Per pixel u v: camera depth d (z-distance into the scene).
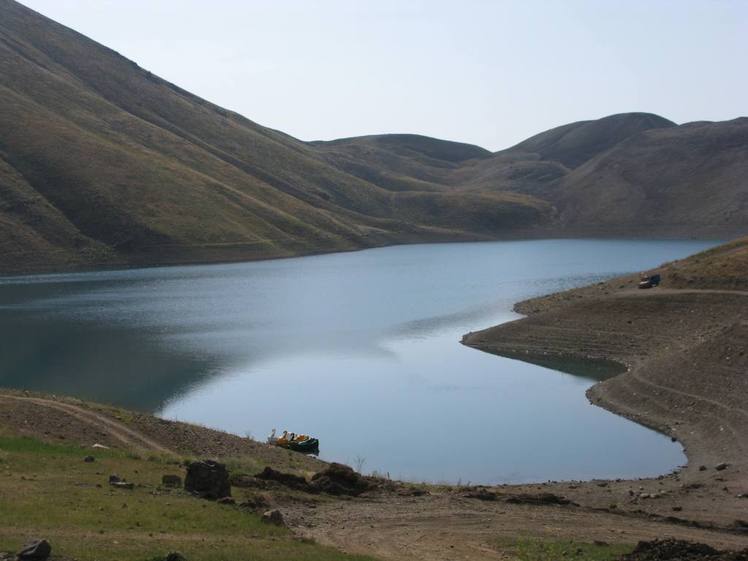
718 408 56.31
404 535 27.50
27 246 188.12
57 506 24.77
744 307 80.31
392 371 78.56
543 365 80.06
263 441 54.34
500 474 47.88
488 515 30.73
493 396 68.38
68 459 33.50
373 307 123.38
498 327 95.81
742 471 43.78
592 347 83.62
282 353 87.56
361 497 33.00
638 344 81.38
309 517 29.05
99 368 79.38
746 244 108.94
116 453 36.69
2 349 88.44
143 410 63.53
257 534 24.62
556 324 90.94
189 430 45.75
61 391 69.12
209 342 94.19
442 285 153.25
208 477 29.69
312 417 61.94
